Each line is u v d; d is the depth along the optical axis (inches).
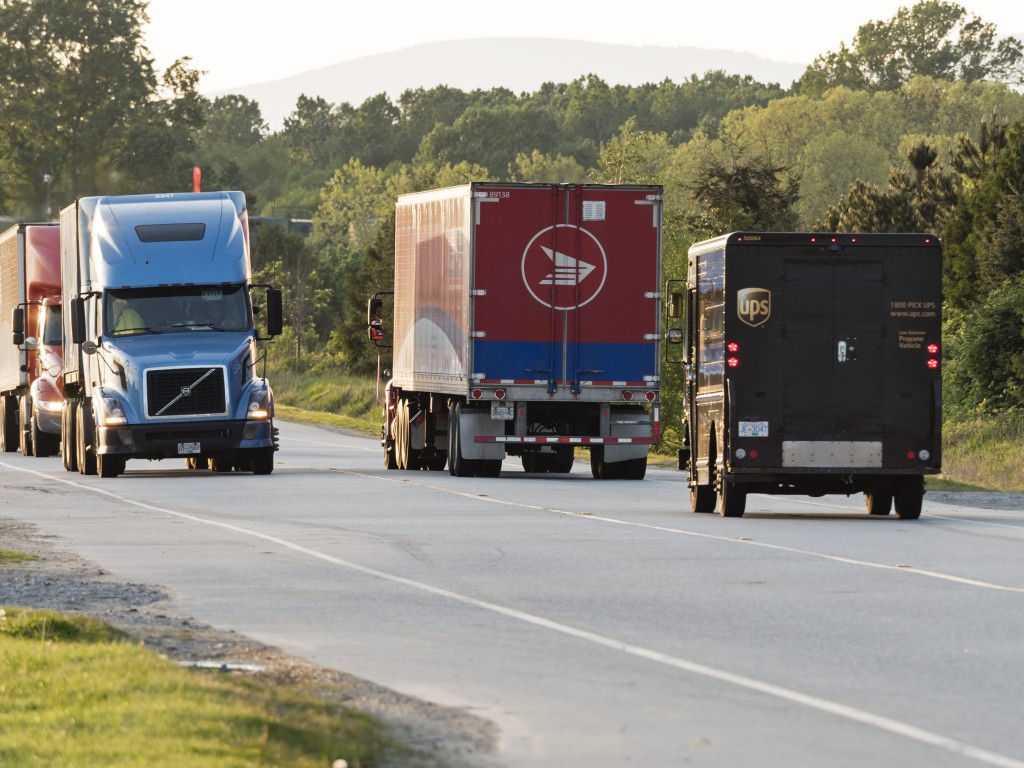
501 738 1293.1
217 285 4781.0
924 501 4079.7
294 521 3213.6
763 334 3356.3
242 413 4662.9
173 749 1149.7
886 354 3363.7
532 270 4598.9
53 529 3048.7
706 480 3499.0
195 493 3988.7
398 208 5295.3
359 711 1346.0
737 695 1480.1
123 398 4626.0
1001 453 6491.1
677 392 7470.5
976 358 7519.7
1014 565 2490.2
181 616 1935.3
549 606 2034.9
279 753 1152.8
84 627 1734.7
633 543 2792.8
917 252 3361.2
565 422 4719.5
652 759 1234.0
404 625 1876.2
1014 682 1547.7
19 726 1256.8
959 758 1246.9
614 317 4628.4
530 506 3604.8
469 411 4633.4
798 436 3356.3
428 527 3083.2
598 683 1530.5
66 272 5206.7
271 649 1679.4
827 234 3358.8
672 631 1843.0
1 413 6786.4
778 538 2901.1
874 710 1418.6
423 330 4975.4
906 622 1910.7
